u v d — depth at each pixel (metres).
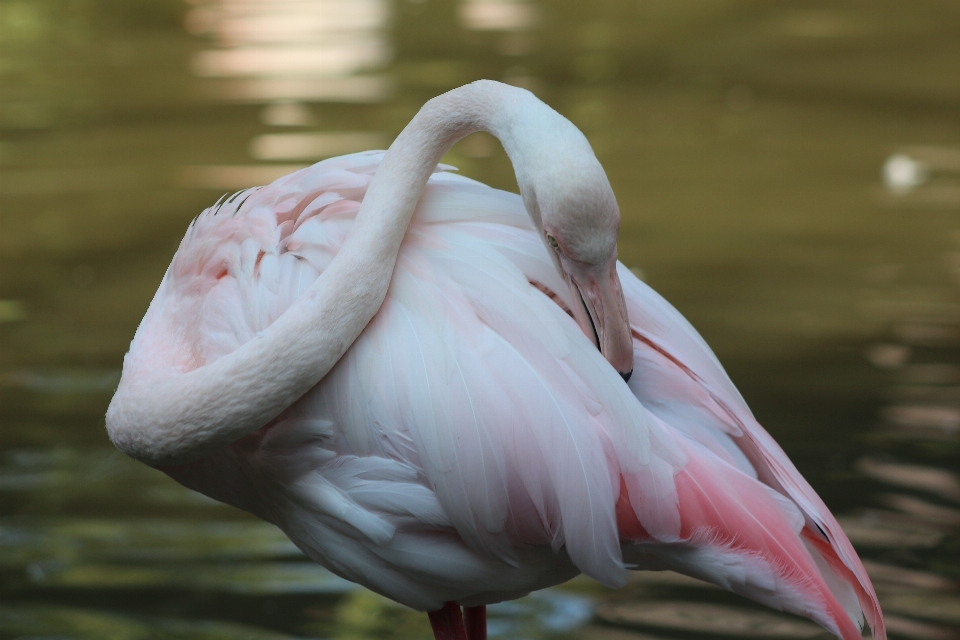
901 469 7.66
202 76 18.36
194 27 21.67
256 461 4.69
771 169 14.42
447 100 4.41
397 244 4.42
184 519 7.57
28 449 8.20
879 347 9.62
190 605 6.55
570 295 4.30
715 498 4.11
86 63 19.36
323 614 6.51
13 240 12.29
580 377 4.16
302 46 20.00
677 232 12.41
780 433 8.17
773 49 20.08
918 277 11.06
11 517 7.45
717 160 14.77
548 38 20.58
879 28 21.47
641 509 4.09
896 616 6.20
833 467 7.71
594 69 18.69
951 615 6.19
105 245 12.16
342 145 14.52
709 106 16.94
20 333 10.07
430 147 4.44
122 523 7.46
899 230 12.34
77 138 15.55
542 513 4.18
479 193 4.69
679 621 6.38
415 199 4.46
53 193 13.64
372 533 4.49
